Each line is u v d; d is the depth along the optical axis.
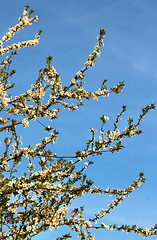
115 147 4.99
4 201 4.23
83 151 5.10
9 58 5.41
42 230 5.17
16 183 4.44
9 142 4.95
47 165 5.51
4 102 4.52
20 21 5.55
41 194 5.16
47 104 4.95
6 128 4.72
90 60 4.96
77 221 5.05
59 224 5.13
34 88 5.01
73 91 4.92
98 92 5.09
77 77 4.96
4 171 4.98
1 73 5.29
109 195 5.72
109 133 5.12
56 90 4.92
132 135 5.12
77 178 5.24
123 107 5.23
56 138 5.21
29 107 4.94
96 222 5.46
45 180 4.83
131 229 5.46
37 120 4.99
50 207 5.15
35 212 5.06
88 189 5.29
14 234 4.94
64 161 5.52
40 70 4.99
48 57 4.83
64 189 5.16
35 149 5.12
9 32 5.44
